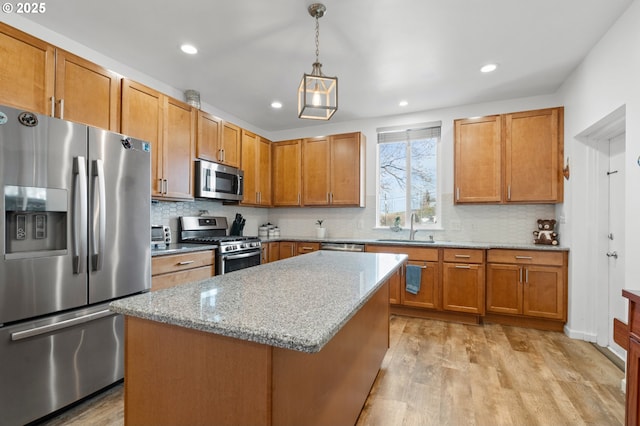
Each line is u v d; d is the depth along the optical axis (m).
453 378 2.13
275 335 0.77
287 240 4.30
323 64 2.80
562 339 2.83
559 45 2.47
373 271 1.63
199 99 3.44
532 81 3.11
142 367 1.03
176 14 2.12
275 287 1.27
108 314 1.97
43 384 1.66
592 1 1.96
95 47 2.54
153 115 2.71
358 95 3.49
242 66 2.86
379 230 4.29
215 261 3.14
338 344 1.35
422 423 1.67
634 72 1.92
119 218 2.04
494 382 2.08
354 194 4.12
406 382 2.08
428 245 3.41
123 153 2.08
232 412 0.88
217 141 3.51
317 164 4.36
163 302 1.05
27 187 1.60
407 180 4.21
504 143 3.36
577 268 2.84
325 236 4.61
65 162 1.75
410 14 2.11
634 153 1.90
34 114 1.63
